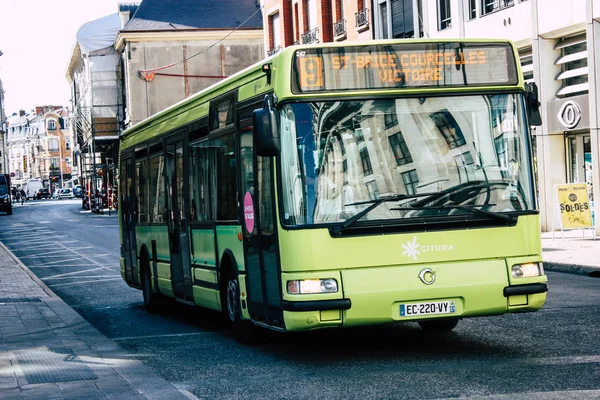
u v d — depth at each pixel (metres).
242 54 68.50
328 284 9.56
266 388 8.93
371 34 39.72
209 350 11.63
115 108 75.06
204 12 68.75
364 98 9.87
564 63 27.91
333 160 9.76
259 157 10.48
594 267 18.81
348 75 9.90
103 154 82.56
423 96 9.98
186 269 13.94
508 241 9.93
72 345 12.06
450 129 9.97
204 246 12.93
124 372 10.02
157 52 67.50
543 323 12.32
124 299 19.50
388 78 9.95
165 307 16.70
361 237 9.64
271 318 10.31
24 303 17.55
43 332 13.42
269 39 52.00
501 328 12.10
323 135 9.77
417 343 11.27
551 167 28.25
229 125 11.66
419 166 9.85
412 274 9.66
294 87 9.80
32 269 28.81
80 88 90.94
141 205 16.95
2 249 36.62
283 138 9.75
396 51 9.98
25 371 9.95
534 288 9.92
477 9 31.48
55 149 198.00
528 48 29.31
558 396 7.88
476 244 9.83
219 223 12.16
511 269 9.90
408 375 9.16
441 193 9.83
